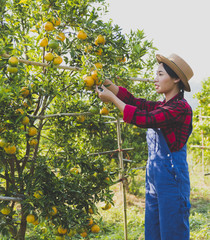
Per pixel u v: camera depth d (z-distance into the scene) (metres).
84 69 2.33
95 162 2.75
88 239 2.62
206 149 7.41
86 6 2.49
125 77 2.67
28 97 2.36
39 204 2.35
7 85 2.13
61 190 2.39
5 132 2.11
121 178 3.42
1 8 2.58
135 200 6.39
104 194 2.71
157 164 2.25
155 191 2.32
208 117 7.29
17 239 2.64
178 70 2.28
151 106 2.71
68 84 2.65
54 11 2.35
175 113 2.18
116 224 5.03
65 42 2.62
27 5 2.76
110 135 5.16
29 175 2.47
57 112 2.87
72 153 2.74
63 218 2.41
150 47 2.70
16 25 2.84
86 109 2.81
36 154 2.75
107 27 2.55
